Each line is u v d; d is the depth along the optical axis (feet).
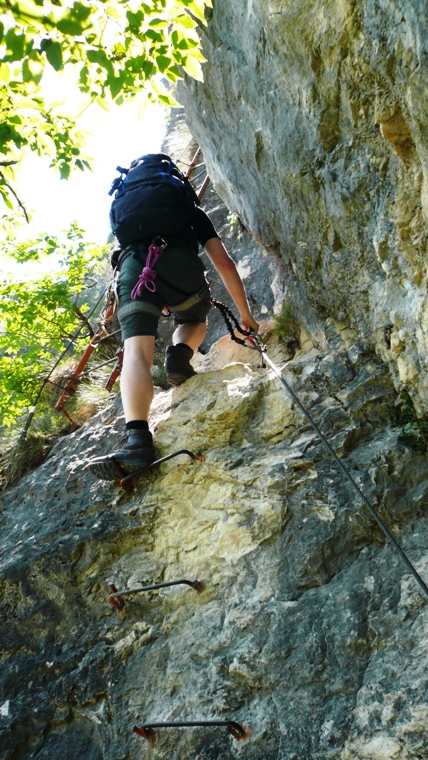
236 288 12.99
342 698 7.70
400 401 10.69
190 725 8.18
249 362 15.08
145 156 12.93
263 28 10.07
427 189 7.86
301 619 8.63
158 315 12.34
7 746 9.39
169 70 10.14
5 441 19.30
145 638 9.61
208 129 15.24
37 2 8.52
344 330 12.65
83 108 10.85
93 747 8.92
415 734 6.91
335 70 9.19
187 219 12.56
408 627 7.91
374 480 9.68
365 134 9.37
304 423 11.18
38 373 23.65
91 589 10.55
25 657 10.28
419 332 9.33
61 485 12.75
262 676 8.29
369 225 10.22
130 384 11.64
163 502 11.10
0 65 9.47
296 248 13.07
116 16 9.46
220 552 9.98
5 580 11.09
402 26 7.20
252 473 10.61
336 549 9.22
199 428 11.74
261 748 7.70
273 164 12.21
